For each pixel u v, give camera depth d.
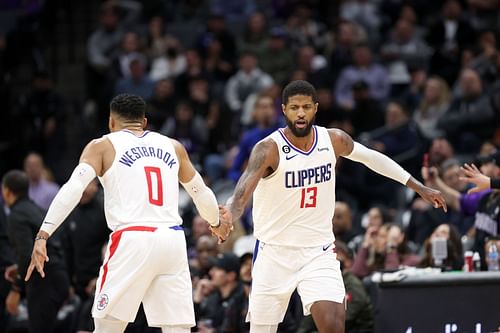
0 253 19.61
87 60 34.44
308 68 30.59
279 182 13.36
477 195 18.09
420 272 16.17
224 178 27.55
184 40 35.53
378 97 30.20
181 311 12.84
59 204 12.63
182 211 24.08
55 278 18.70
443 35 32.03
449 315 15.84
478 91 26.47
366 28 33.62
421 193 14.01
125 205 12.86
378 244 19.00
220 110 29.45
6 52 34.25
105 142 13.07
